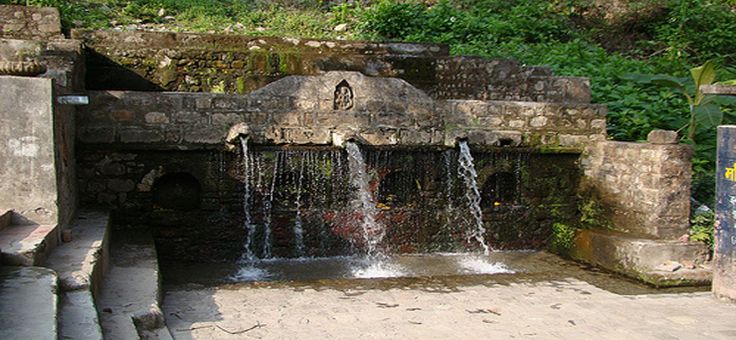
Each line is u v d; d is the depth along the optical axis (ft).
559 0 54.19
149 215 25.67
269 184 26.40
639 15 52.95
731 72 43.21
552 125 29.37
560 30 49.65
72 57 24.53
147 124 25.23
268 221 26.58
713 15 52.03
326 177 26.96
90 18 40.34
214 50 30.76
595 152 29.14
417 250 28.17
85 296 14.12
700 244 24.97
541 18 50.78
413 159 27.78
